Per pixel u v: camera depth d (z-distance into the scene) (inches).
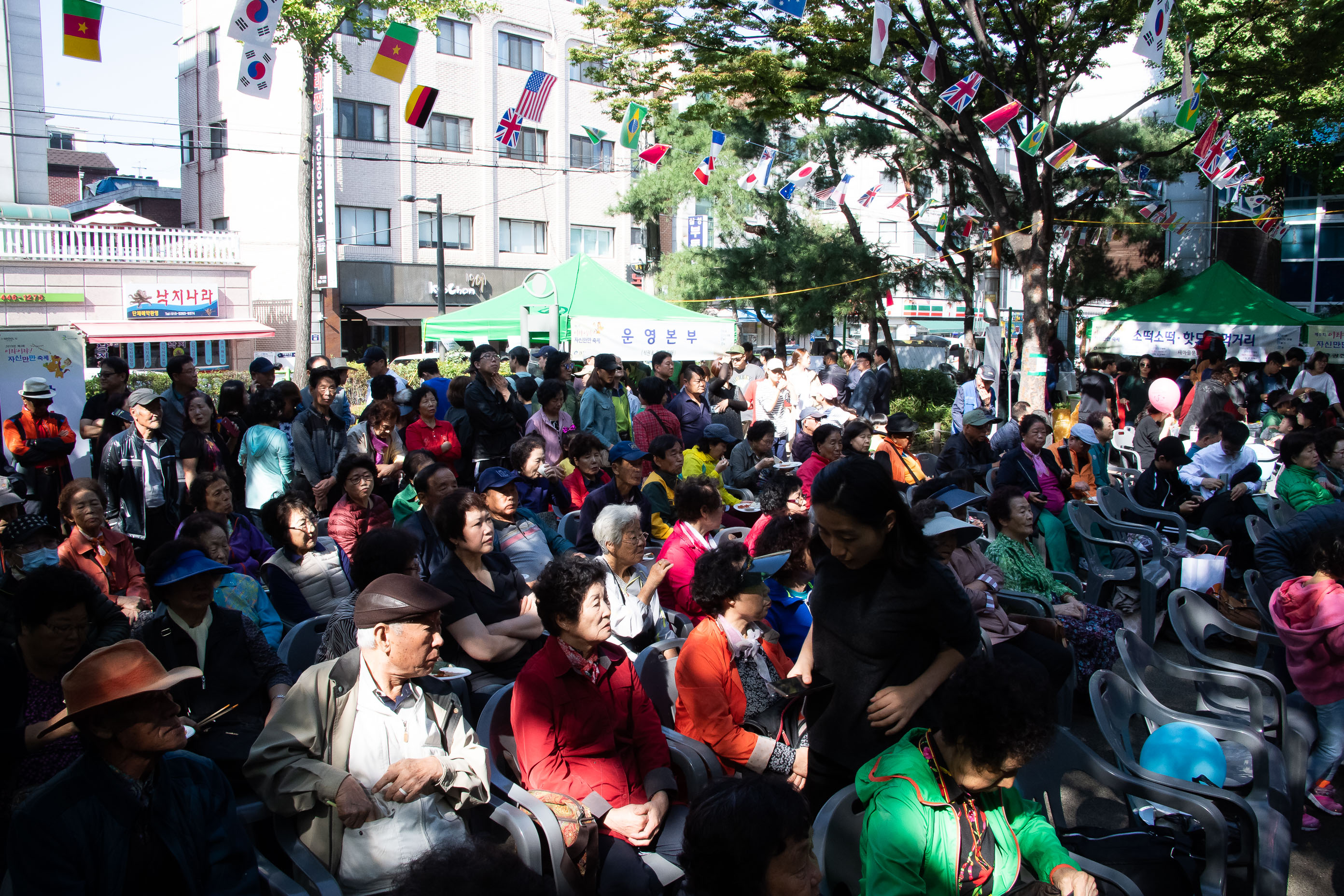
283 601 182.2
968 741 93.5
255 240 1056.8
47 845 88.0
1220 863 123.0
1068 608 214.5
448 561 161.2
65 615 122.1
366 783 113.0
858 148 774.5
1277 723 165.9
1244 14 512.7
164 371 903.1
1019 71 556.7
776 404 511.8
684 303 864.9
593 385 378.3
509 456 262.4
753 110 565.3
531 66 1180.5
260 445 273.0
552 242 1259.2
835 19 526.9
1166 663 170.6
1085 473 323.3
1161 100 818.2
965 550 190.9
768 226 837.8
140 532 247.3
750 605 140.6
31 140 871.1
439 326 535.5
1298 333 672.4
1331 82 602.5
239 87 216.7
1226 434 297.4
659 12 514.6
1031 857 102.0
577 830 111.3
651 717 131.4
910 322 1736.0
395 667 113.5
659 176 844.0
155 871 93.9
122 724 91.0
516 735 123.9
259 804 118.1
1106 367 649.6
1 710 107.6
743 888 72.5
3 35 837.2
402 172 1127.6
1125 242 912.9
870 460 110.7
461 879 59.4
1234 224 735.1
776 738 136.8
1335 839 159.5
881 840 96.7
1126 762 137.3
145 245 943.0
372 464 219.9
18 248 861.2
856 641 113.2
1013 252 602.5
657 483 252.2
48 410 290.8
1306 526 182.7
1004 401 706.8
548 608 123.2
